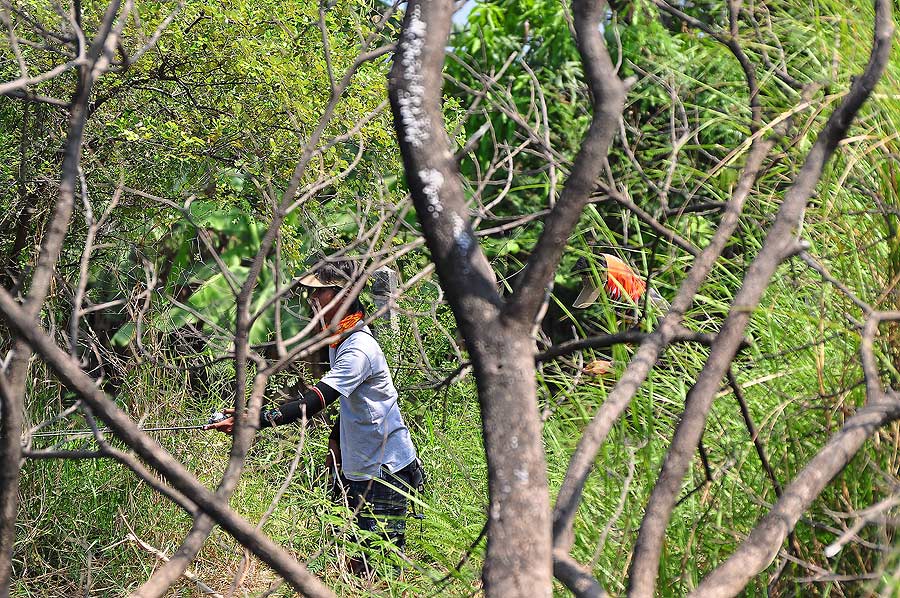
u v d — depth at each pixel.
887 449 3.93
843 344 4.47
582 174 2.24
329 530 7.49
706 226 5.25
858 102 2.93
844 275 4.47
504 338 2.29
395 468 8.27
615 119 2.24
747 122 4.89
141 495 7.93
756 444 3.81
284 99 8.26
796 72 5.10
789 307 4.89
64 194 2.52
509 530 2.16
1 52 7.18
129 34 7.67
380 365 8.28
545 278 2.28
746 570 2.43
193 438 8.49
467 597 4.91
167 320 8.46
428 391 9.62
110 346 8.64
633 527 4.54
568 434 5.55
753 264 2.88
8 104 7.74
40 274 2.43
